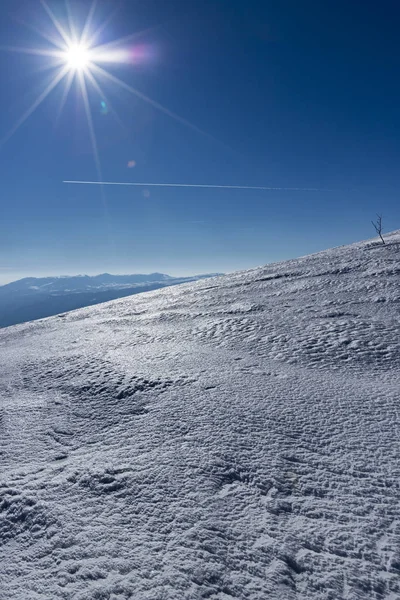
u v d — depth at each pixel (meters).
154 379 8.78
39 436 6.50
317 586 2.74
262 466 4.47
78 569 3.10
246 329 14.02
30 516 3.98
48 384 10.09
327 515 3.54
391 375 7.79
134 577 2.93
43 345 17.75
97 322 23.80
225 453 4.84
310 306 16.56
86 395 8.52
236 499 3.87
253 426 5.62
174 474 4.45
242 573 2.88
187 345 12.88
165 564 3.03
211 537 3.31
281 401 6.60
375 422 5.50
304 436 5.23
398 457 4.51
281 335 12.38
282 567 2.92
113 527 3.61
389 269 21.14
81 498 4.20
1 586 3.02
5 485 4.74
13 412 7.99
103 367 10.78
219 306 20.91
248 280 29.89
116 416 6.93
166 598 2.68
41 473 5.01
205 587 2.76
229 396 7.06
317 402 6.46
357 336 10.96
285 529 3.37
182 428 5.81
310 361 9.42
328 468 4.38
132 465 4.80
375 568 2.88
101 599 2.74
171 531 3.45
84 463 5.11
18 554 3.42
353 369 8.48
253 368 9.08
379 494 3.84
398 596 2.62
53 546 3.44
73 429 6.62
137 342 14.64
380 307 14.31
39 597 2.83
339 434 5.22
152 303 28.28
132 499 4.05
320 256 35.12
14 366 13.38
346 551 3.07
